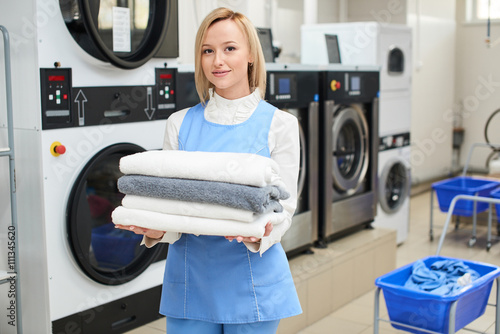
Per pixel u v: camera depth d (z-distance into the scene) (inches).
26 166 95.4
